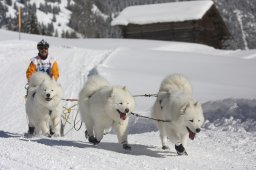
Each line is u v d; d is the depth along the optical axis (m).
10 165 5.60
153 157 7.73
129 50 27.66
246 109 11.23
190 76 18.16
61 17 166.75
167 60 22.98
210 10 48.72
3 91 17.89
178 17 45.12
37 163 5.94
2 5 148.38
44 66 10.26
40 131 9.72
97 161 6.69
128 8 51.09
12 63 23.81
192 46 37.78
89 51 27.78
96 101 8.07
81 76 19.67
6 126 13.16
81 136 11.45
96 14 151.50
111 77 17.27
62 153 7.20
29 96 9.52
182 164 7.19
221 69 20.22
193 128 7.36
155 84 16.23
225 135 10.10
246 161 7.84
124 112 7.68
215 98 13.82
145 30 47.34
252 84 16.61
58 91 9.20
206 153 8.47
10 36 45.34
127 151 8.27
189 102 7.44
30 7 163.38
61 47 30.70
